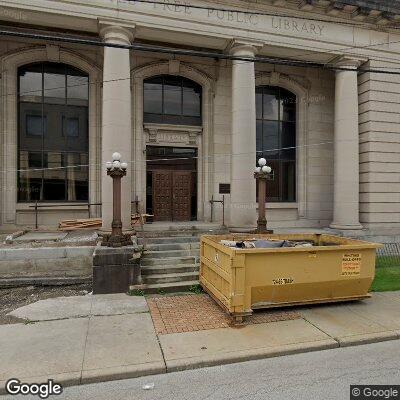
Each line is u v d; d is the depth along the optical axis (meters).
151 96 14.79
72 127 14.03
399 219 14.60
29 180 13.60
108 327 6.52
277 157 16.19
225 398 4.34
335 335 6.16
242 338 6.03
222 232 12.45
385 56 14.56
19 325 6.63
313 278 7.32
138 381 4.81
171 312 7.34
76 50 13.55
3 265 9.34
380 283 9.66
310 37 13.52
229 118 15.10
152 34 12.18
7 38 12.91
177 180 14.98
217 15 12.44
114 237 9.13
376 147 14.43
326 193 16.30
